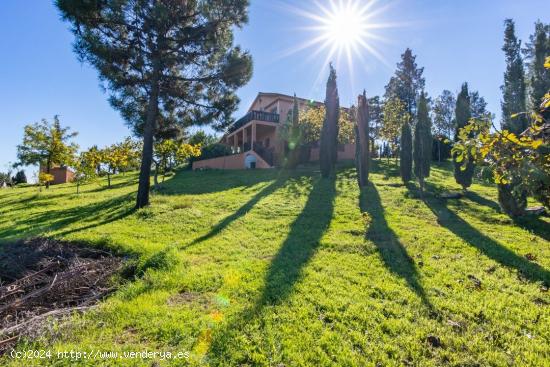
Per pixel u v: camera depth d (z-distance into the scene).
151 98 9.99
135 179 22.48
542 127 2.38
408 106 35.12
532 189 2.32
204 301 3.71
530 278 4.43
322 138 15.38
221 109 11.42
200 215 8.71
